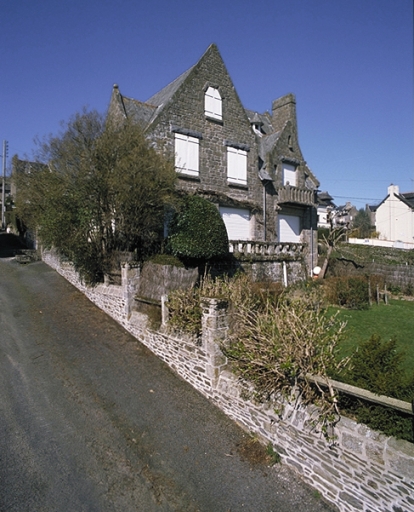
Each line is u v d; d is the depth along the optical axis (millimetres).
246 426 6102
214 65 17531
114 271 11078
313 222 21828
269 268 16688
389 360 5031
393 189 41844
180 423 6277
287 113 21953
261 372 5828
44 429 5887
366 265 20516
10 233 31531
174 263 11508
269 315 6258
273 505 4762
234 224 17875
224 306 6988
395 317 12664
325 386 4965
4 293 12922
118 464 5312
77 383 7277
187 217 12953
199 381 7195
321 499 4828
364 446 4395
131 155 10820
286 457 5383
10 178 15086
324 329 5906
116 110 15750
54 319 10500
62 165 11312
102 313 11070
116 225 11766
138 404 6727
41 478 4949
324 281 16781
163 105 16203
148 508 4648
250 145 18703
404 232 40781
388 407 4270
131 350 8844
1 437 5621
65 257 14977
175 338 7930
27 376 7395
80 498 4703
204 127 16828
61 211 11180
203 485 5051
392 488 4121
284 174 20688
